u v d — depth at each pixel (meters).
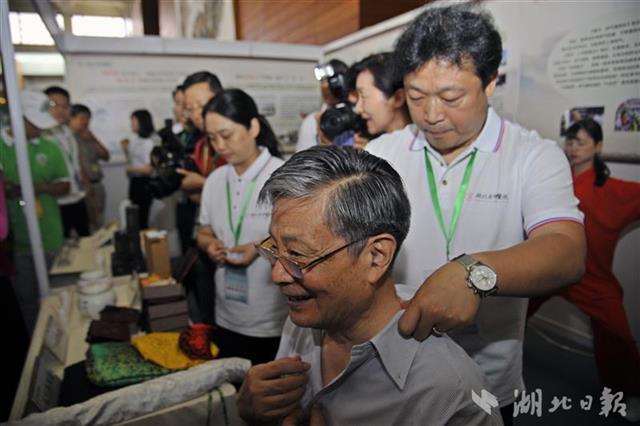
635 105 1.70
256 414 0.77
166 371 1.10
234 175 1.55
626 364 1.74
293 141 4.02
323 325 0.67
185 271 1.70
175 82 3.83
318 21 2.90
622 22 1.71
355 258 0.61
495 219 0.94
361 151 0.66
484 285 0.59
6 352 1.72
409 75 0.85
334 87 1.72
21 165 1.77
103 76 3.67
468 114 0.83
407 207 0.64
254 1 2.81
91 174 3.36
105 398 0.87
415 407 0.67
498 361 1.00
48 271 1.99
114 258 2.00
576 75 1.89
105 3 2.84
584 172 1.91
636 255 1.81
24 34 2.41
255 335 1.49
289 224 0.59
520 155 0.93
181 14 3.21
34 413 0.85
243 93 1.49
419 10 1.12
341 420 0.73
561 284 0.69
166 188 2.38
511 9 2.13
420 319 0.60
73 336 1.38
